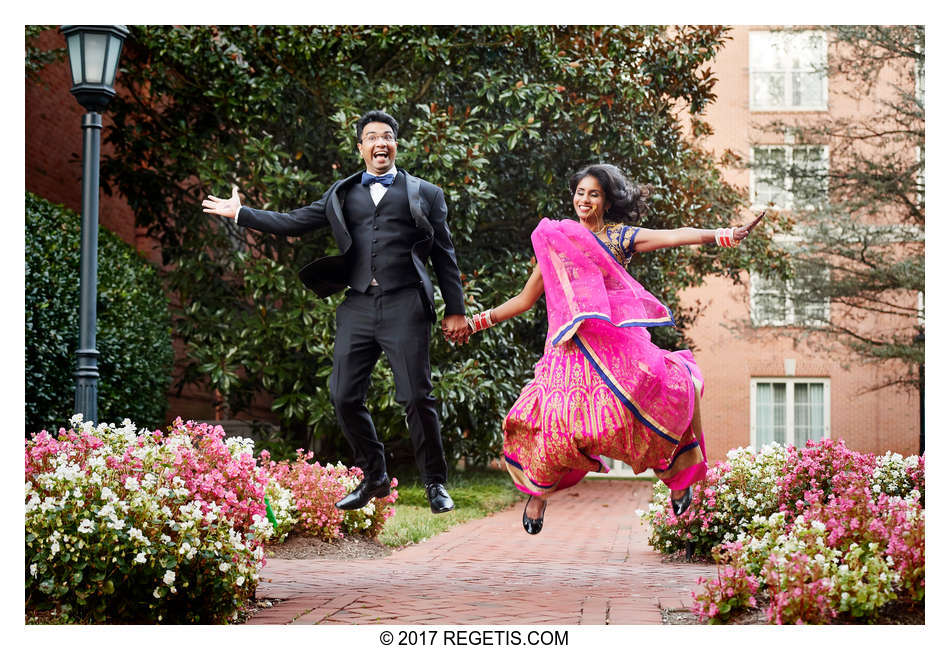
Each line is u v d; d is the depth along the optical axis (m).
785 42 15.00
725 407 18.16
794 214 14.88
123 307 9.08
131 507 3.86
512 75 10.09
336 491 6.66
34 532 3.76
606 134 10.34
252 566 4.17
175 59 9.68
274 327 10.14
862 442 17.92
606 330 4.03
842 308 17.22
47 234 8.11
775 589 3.60
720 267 13.61
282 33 9.65
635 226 4.25
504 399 10.69
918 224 14.54
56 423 8.06
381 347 4.62
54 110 10.98
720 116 17.75
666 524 6.39
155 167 10.50
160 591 3.71
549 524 9.31
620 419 3.91
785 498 5.98
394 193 4.56
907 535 3.73
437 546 7.17
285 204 10.42
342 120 9.45
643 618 3.90
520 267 10.59
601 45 10.34
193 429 5.31
